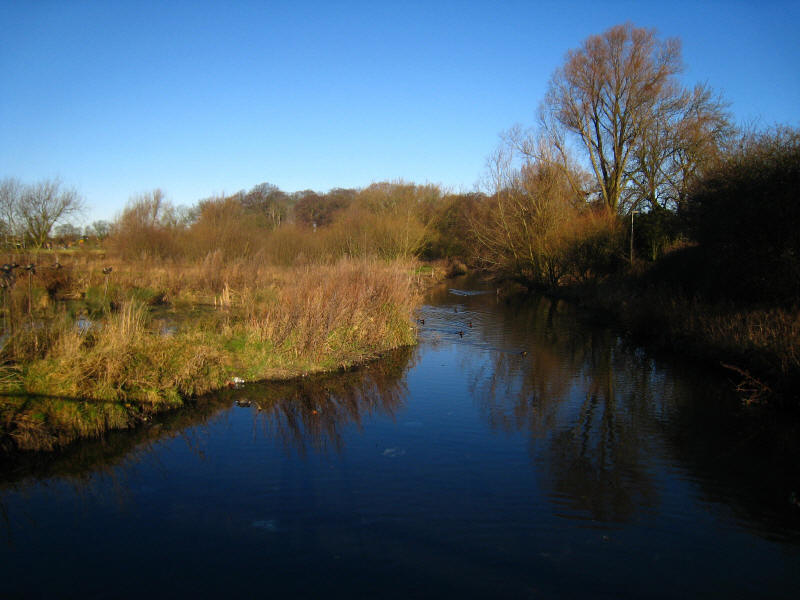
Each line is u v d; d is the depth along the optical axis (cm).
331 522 571
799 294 1171
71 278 1977
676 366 1275
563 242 2823
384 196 4259
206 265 2256
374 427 868
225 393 1025
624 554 517
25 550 521
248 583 469
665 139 2816
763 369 1023
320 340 1248
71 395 805
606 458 743
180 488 650
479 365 1310
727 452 762
